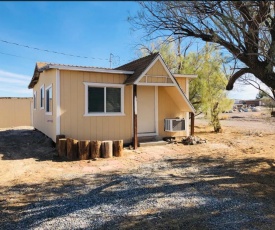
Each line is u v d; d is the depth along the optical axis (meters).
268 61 3.79
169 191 5.34
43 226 3.84
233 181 5.96
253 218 4.02
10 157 8.77
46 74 12.09
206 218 4.04
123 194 5.21
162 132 12.12
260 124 21.50
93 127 10.23
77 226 3.83
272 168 7.01
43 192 5.40
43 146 10.48
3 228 3.78
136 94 10.62
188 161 8.26
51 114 10.81
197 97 15.66
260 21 3.32
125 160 8.49
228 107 15.55
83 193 5.31
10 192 5.41
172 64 16.22
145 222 3.93
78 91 9.90
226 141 12.20
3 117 20.78
